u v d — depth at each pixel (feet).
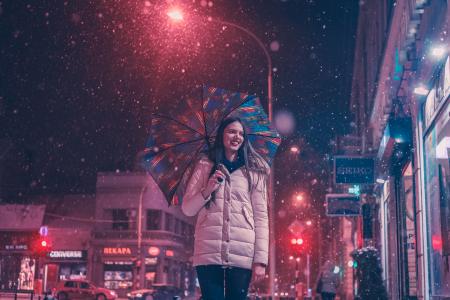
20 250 180.14
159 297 118.01
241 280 14.58
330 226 169.99
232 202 14.74
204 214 14.80
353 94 135.95
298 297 92.53
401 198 59.16
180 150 16.43
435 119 40.34
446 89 36.47
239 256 14.52
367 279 55.11
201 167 15.25
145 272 177.06
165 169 16.35
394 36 57.57
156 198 182.60
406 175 54.95
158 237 179.42
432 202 42.01
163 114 16.44
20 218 182.80
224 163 15.19
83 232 181.88
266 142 16.61
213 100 16.38
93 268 178.40
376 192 83.05
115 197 182.29
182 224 206.80
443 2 36.29
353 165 67.21
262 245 14.84
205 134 16.38
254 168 15.24
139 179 182.19
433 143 41.29
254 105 16.48
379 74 71.97
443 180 37.76
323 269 64.64
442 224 38.29
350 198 74.90
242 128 15.38
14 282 177.99
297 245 88.28
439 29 37.50
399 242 61.21
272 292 66.69
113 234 179.22
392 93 55.93
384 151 55.06
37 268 178.19
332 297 64.34
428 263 44.06
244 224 14.70
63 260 180.04
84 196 189.37
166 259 184.34
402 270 59.57
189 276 213.66
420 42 45.09
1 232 181.98
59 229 182.70
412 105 48.78
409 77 50.57
